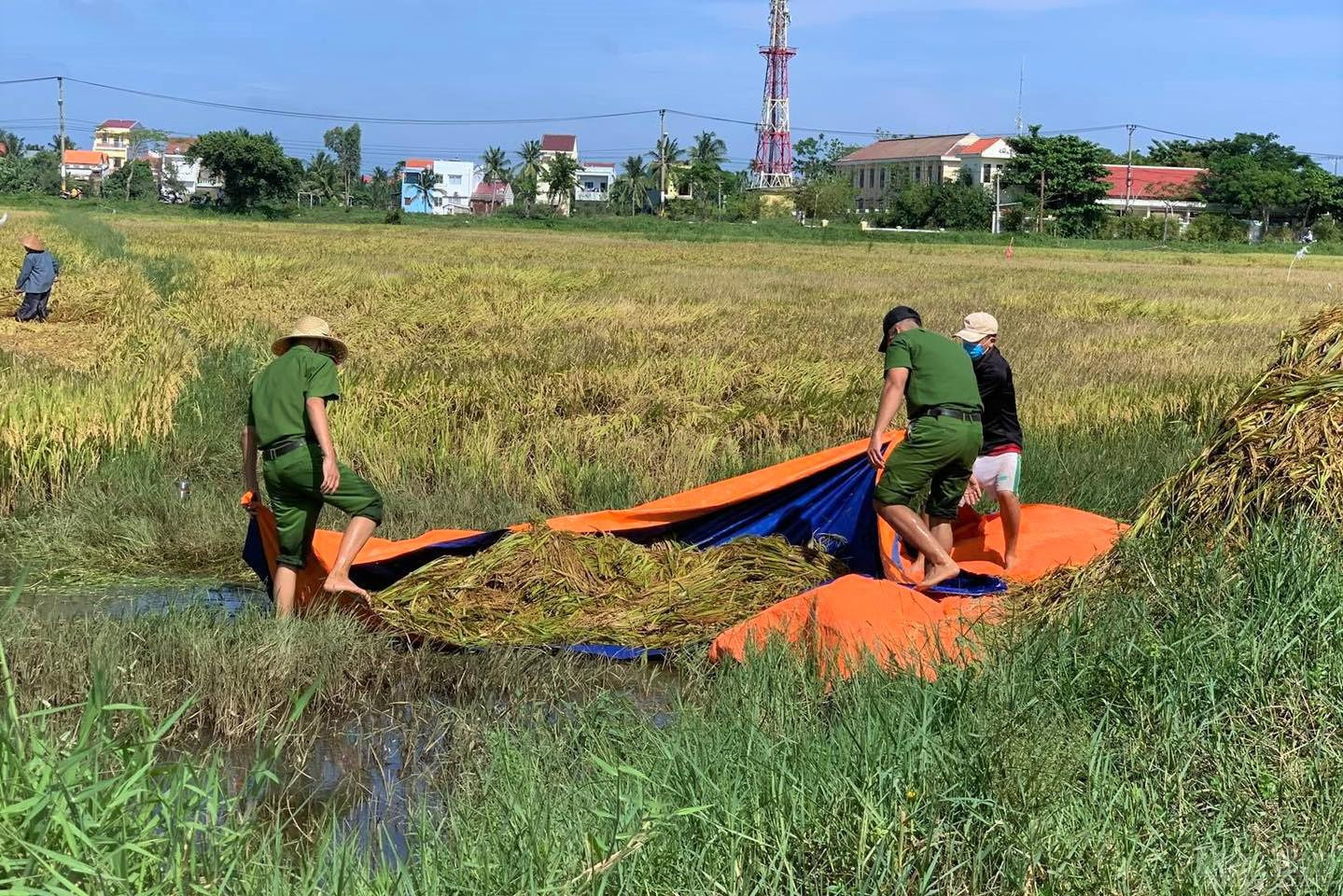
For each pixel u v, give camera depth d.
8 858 2.74
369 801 4.46
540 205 112.00
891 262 47.12
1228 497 5.74
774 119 127.56
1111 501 8.88
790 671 5.16
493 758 4.35
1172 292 30.89
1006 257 59.16
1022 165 98.62
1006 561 7.22
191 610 5.87
